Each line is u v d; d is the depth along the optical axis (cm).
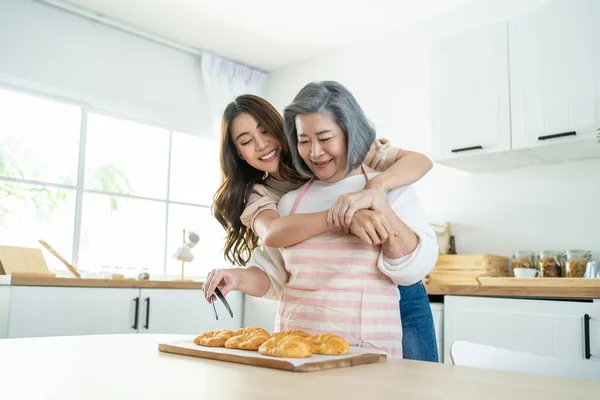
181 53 404
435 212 340
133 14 357
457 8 345
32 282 263
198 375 80
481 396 67
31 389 69
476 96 291
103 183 365
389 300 127
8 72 321
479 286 248
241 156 159
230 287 133
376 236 113
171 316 318
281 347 90
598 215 282
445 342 257
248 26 372
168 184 394
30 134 335
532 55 274
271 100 447
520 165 309
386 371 85
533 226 303
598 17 255
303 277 131
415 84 362
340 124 126
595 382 78
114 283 292
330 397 65
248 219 150
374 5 342
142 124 386
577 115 257
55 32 342
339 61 406
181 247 355
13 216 325
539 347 230
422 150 353
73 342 120
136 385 72
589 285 230
